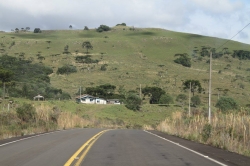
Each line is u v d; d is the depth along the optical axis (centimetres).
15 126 2906
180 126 3178
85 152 1512
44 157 1342
